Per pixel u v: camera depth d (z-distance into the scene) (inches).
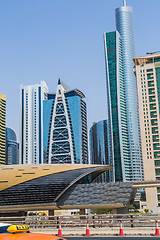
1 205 4311.0
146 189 6806.1
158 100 7509.8
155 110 7411.4
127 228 1284.4
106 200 4114.2
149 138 7293.3
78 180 4404.5
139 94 7662.4
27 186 4313.5
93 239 895.1
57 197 4247.0
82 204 4175.7
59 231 1114.1
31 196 4286.4
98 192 4183.1
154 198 6683.1
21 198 4293.8
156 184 4111.7
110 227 1397.6
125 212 4202.8
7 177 4394.7
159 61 7775.6
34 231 1305.4
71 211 7071.9
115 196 4106.8
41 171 4416.8
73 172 4382.4
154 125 7381.9
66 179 4288.9
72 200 4229.8
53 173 4375.0
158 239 856.9
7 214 4569.4
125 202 4047.7
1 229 315.6
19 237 296.8
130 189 4099.4
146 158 7165.4
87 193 4217.5
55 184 4269.2
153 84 7618.1
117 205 4077.3
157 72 7711.6
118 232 1152.2
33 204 4276.6
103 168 4525.1
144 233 1057.5
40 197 4276.6
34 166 4584.2
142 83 7711.6
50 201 4269.2
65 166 4539.9
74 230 1330.0
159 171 7003.0
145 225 1300.4
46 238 297.0
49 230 1320.1
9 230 310.8
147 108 7514.8
